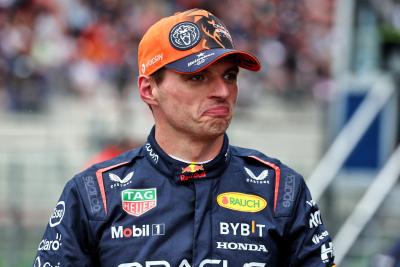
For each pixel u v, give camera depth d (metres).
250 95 39.12
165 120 7.09
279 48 41.97
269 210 7.05
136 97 37.16
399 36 22.53
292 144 32.69
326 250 7.12
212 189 7.02
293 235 7.08
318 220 7.22
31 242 22.42
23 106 35.28
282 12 42.50
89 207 7.04
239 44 41.12
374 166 21.83
